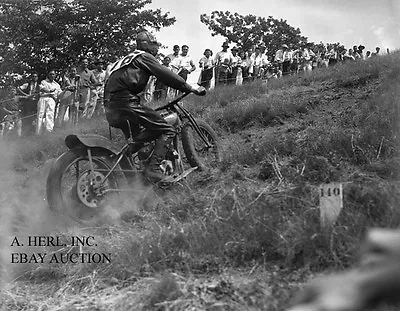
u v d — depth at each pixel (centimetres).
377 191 425
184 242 432
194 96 1188
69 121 1313
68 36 2277
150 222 506
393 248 78
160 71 598
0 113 1351
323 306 76
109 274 426
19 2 2195
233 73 1582
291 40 3597
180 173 614
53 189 539
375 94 830
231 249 407
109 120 605
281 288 345
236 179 584
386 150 574
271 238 401
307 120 837
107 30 2334
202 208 507
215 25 3725
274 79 1212
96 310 373
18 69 2220
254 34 3650
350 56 1906
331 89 984
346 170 529
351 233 382
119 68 593
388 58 1070
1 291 428
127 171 588
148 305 360
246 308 336
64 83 1362
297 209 439
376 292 75
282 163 595
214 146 689
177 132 638
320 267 371
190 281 380
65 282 434
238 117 896
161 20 2395
